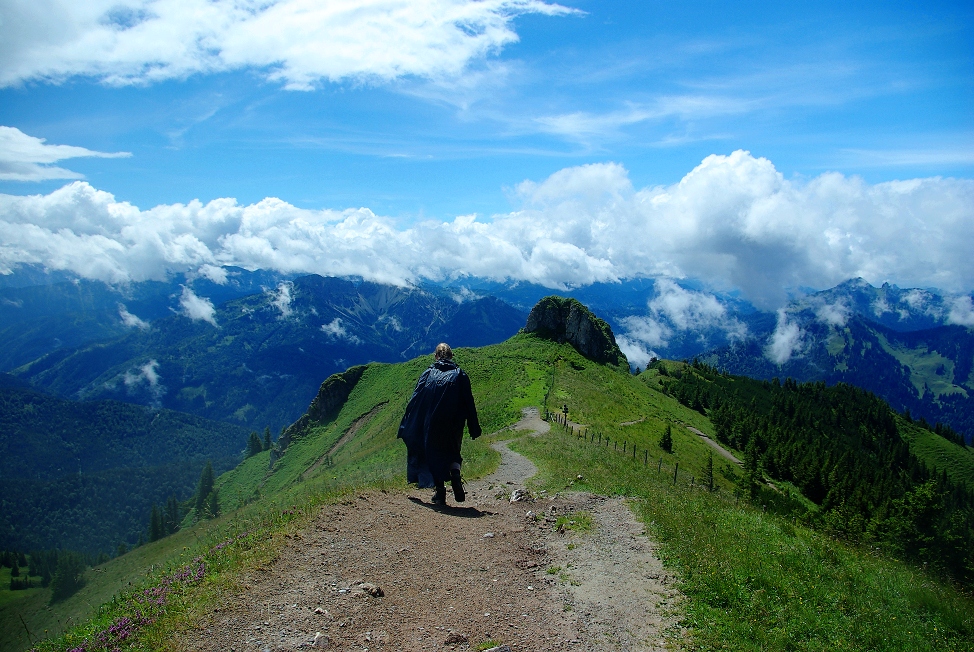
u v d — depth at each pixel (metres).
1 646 11.02
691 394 147.12
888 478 119.06
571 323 115.06
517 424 47.81
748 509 16.42
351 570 8.28
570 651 6.57
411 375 123.50
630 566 9.43
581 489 16.06
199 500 132.50
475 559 9.34
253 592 7.20
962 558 29.30
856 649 7.29
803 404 190.00
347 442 104.69
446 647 6.29
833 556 10.80
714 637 7.10
